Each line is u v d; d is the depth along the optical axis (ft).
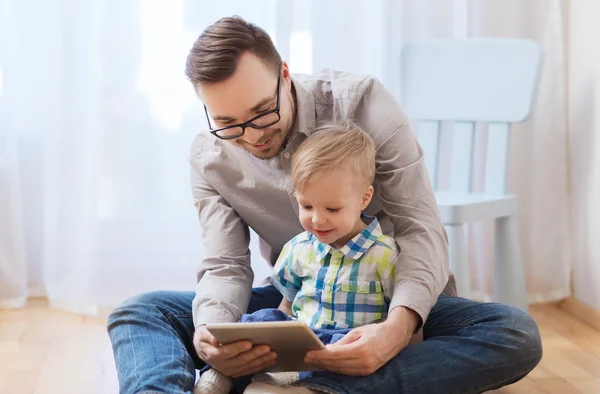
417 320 5.34
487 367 5.25
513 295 8.36
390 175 5.87
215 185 6.30
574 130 9.32
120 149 9.35
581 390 6.65
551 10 9.29
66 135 9.29
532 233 9.55
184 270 9.63
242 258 6.14
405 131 5.92
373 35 9.46
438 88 8.92
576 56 9.21
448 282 6.30
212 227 6.25
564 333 8.41
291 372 5.47
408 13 9.42
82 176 9.32
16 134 9.45
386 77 9.45
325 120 6.08
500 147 8.64
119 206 9.43
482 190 9.64
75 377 7.20
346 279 5.63
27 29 9.39
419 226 5.72
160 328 5.62
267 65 5.38
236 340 5.00
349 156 5.45
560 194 9.48
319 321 5.66
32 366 7.48
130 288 9.52
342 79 6.18
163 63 9.34
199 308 5.63
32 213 9.80
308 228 5.54
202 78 5.29
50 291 9.53
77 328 8.78
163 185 9.50
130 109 9.33
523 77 8.50
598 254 8.76
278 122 5.52
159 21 9.29
